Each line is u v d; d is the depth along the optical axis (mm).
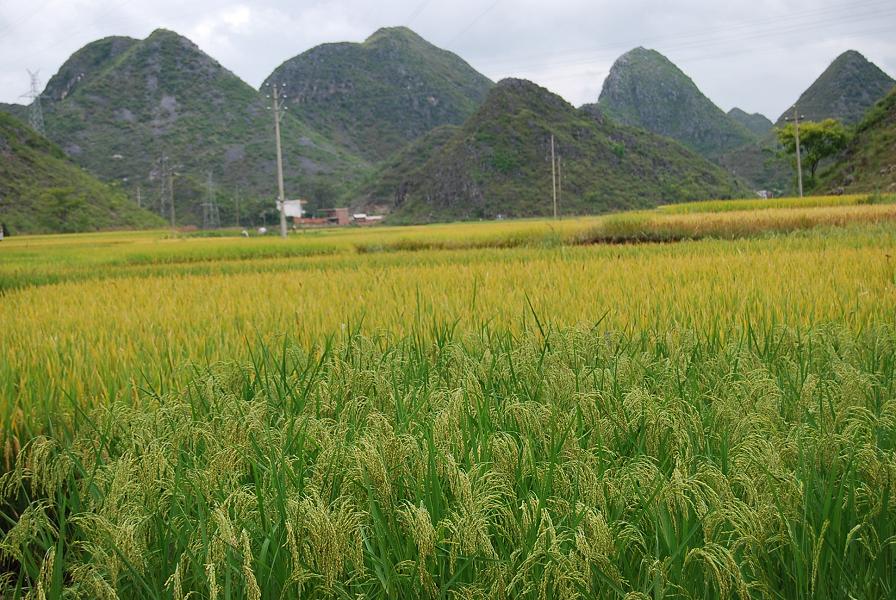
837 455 2785
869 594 2361
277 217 111625
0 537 3209
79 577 2416
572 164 106938
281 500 2549
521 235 23875
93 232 75812
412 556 2432
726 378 3902
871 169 58969
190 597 2414
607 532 2297
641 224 22031
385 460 2740
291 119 171750
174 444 3166
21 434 4066
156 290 10461
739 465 2756
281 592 2311
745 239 18094
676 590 2326
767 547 2496
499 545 2479
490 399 3723
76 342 6133
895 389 3730
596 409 3262
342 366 4203
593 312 6367
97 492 2896
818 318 5801
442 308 6863
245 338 5824
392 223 110062
